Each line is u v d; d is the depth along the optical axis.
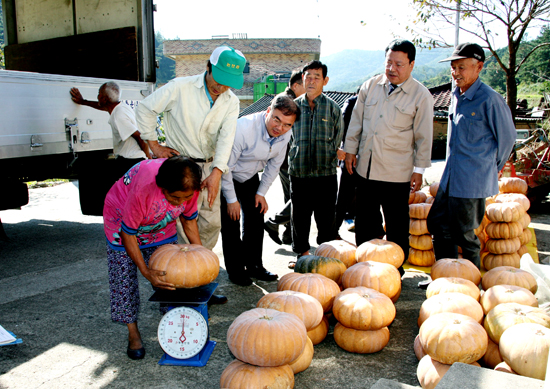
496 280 3.40
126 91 5.62
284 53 37.47
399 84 3.93
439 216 4.05
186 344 2.75
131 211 2.53
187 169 2.35
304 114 4.21
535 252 5.16
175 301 2.60
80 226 6.48
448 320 2.58
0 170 4.65
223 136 3.33
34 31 7.01
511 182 5.90
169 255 2.70
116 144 5.23
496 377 2.08
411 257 4.82
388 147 4.04
